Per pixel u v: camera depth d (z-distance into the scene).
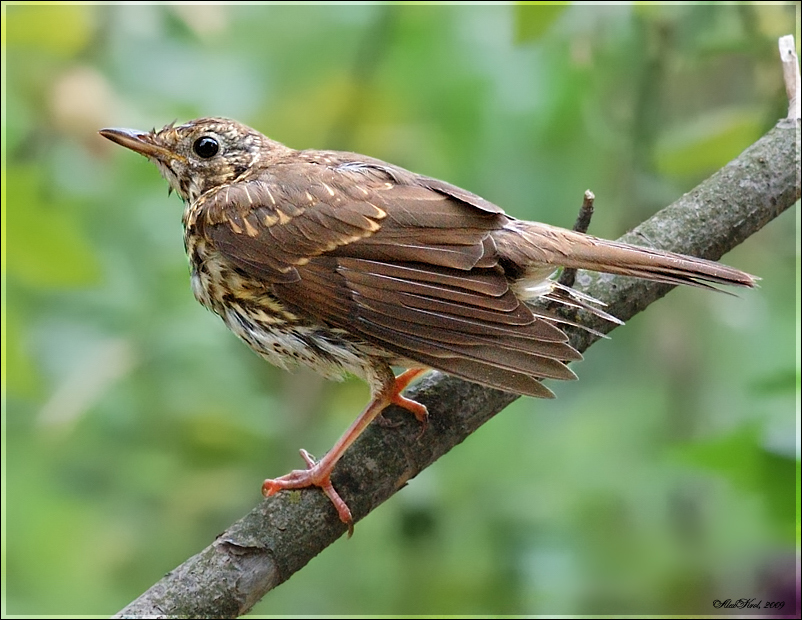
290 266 8.27
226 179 9.09
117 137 9.27
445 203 8.07
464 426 8.15
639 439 11.91
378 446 7.95
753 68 11.80
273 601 11.65
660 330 12.46
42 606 11.80
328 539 7.64
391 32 12.46
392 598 11.50
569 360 7.36
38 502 12.09
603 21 11.38
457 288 7.78
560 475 11.56
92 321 11.87
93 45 11.87
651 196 11.62
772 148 8.83
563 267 7.91
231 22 12.74
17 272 10.28
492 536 11.33
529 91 11.90
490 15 12.27
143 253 12.08
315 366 8.58
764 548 10.62
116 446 12.24
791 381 9.69
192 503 12.34
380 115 12.55
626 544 11.38
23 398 11.31
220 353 12.18
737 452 9.52
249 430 12.09
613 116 11.82
